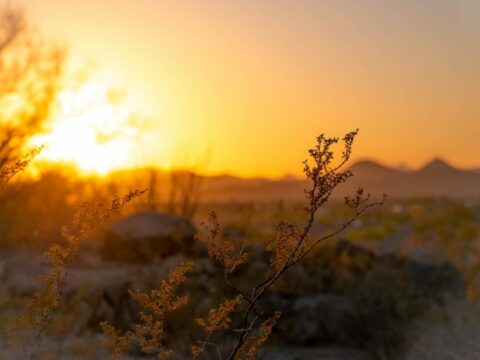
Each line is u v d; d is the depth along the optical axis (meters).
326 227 24.23
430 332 10.32
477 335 10.21
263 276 10.37
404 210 33.47
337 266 11.59
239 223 14.63
